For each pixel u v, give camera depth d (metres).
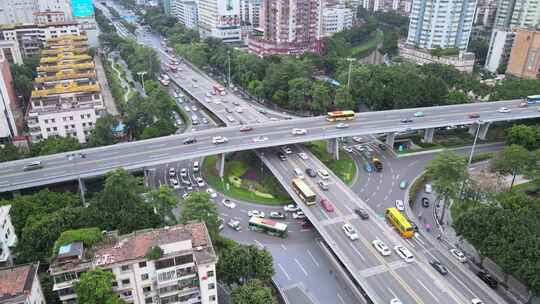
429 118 198.25
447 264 114.50
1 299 75.25
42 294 87.00
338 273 116.19
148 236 90.38
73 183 155.12
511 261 99.25
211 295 88.50
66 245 85.31
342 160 184.12
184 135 178.25
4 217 103.06
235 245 111.62
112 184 120.88
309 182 152.50
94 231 90.06
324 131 182.25
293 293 109.06
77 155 159.88
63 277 81.31
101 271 79.12
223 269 99.00
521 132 183.62
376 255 113.06
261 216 142.25
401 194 158.38
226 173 173.00
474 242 110.69
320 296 108.19
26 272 82.88
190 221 103.62
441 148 196.50
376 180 168.25
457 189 136.88
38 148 172.50
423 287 102.00
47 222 106.94
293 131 178.50
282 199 154.50
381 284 102.56
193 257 85.56
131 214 108.44
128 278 84.31
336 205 137.12
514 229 103.38
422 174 172.62
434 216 144.88
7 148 168.25
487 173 158.88
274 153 177.00
